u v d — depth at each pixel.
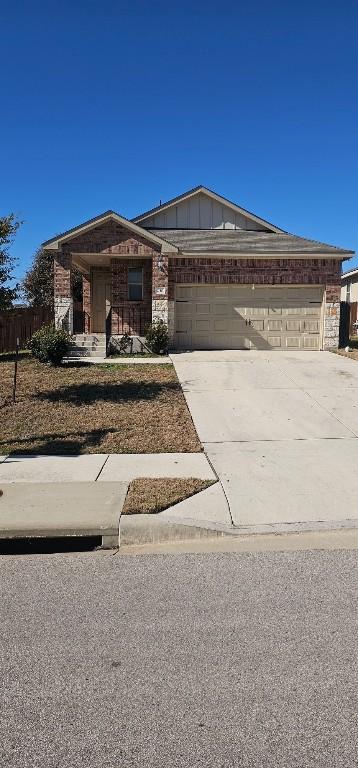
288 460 7.65
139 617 3.88
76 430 9.16
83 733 2.76
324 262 17.78
